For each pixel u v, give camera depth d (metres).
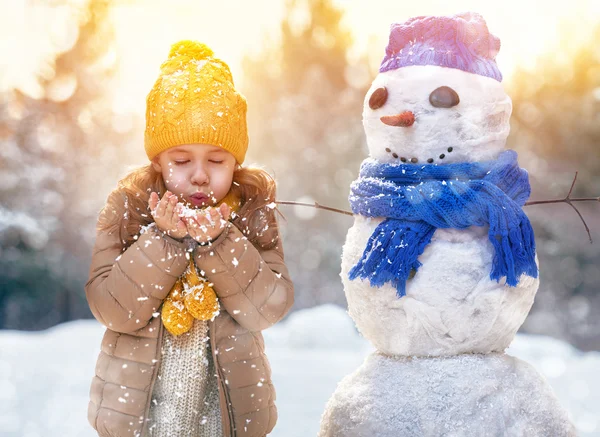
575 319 20.34
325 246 22.67
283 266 3.35
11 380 6.88
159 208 2.97
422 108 3.06
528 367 3.06
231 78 3.38
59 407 5.69
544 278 20.52
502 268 2.93
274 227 3.40
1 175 20.22
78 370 7.51
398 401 2.95
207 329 3.15
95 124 22.95
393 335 3.05
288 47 25.80
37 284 20.84
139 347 3.07
